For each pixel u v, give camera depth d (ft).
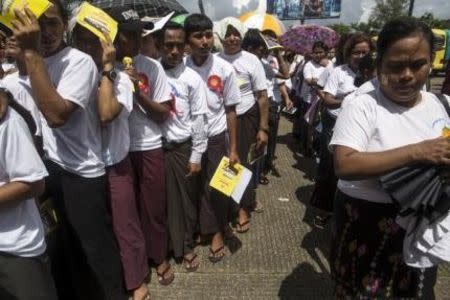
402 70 5.02
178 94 9.71
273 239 12.16
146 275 9.46
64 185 7.50
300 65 24.57
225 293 9.62
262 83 12.31
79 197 7.54
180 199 10.28
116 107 7.50
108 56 7.38
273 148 17.98
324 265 10.77
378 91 5.58
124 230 8.79
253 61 12.17
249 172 10.34
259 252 11.42
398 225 5.68
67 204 7.59
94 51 7.96
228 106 10.79
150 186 9.51
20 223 5.54
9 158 5.19
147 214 9.70
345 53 12.21
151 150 9.37
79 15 7.30
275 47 18.53
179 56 9.66
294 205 14.75
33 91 6.19
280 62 20.51
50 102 6.21
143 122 9.20
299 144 23.52
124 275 9.05
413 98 5.38
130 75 8.36
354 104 5.54
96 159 7.60
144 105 8.89
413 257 5.35
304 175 18.25
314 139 19.31
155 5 14.80
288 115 33.76
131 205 8.80
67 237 7.83
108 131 8.22
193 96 9.77
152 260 10.77
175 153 9.97
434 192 5.03
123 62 8.53
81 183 7.50
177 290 9.77
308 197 15.53
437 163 4.78
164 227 9.96
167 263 10.21
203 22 10.37
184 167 10.09
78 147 7.38
